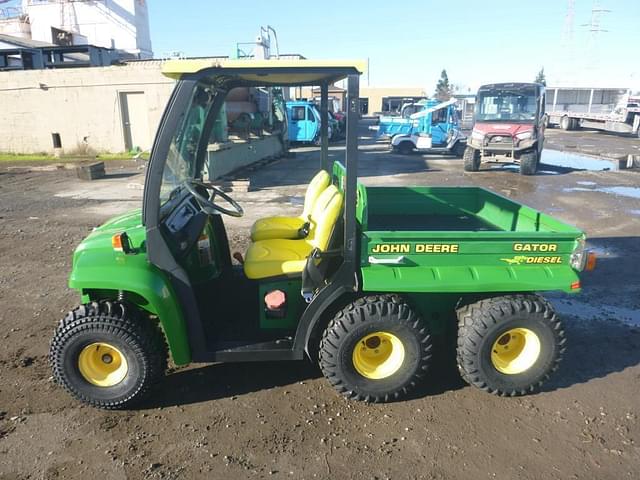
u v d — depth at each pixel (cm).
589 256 337
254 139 1536
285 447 302
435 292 336
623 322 473
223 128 1269
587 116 2988
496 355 348
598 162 1689
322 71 302
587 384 370
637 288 554
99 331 317
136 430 317
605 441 307
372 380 338
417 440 308
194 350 331
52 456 293
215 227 407
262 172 1465
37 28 4106
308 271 323
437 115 1934
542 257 336
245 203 1001
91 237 348
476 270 332
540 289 330
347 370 334
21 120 1839
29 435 312
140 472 281
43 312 489
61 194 1086
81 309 325
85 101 1784
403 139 1966
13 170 1458
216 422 325
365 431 316
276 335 353
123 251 312
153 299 307
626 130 2648
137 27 4056
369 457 293
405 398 351
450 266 332
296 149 2239
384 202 492
